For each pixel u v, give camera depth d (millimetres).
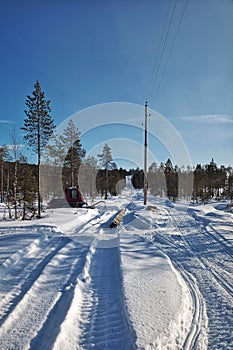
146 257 6277
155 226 12820
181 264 6160
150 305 3660
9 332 3064
